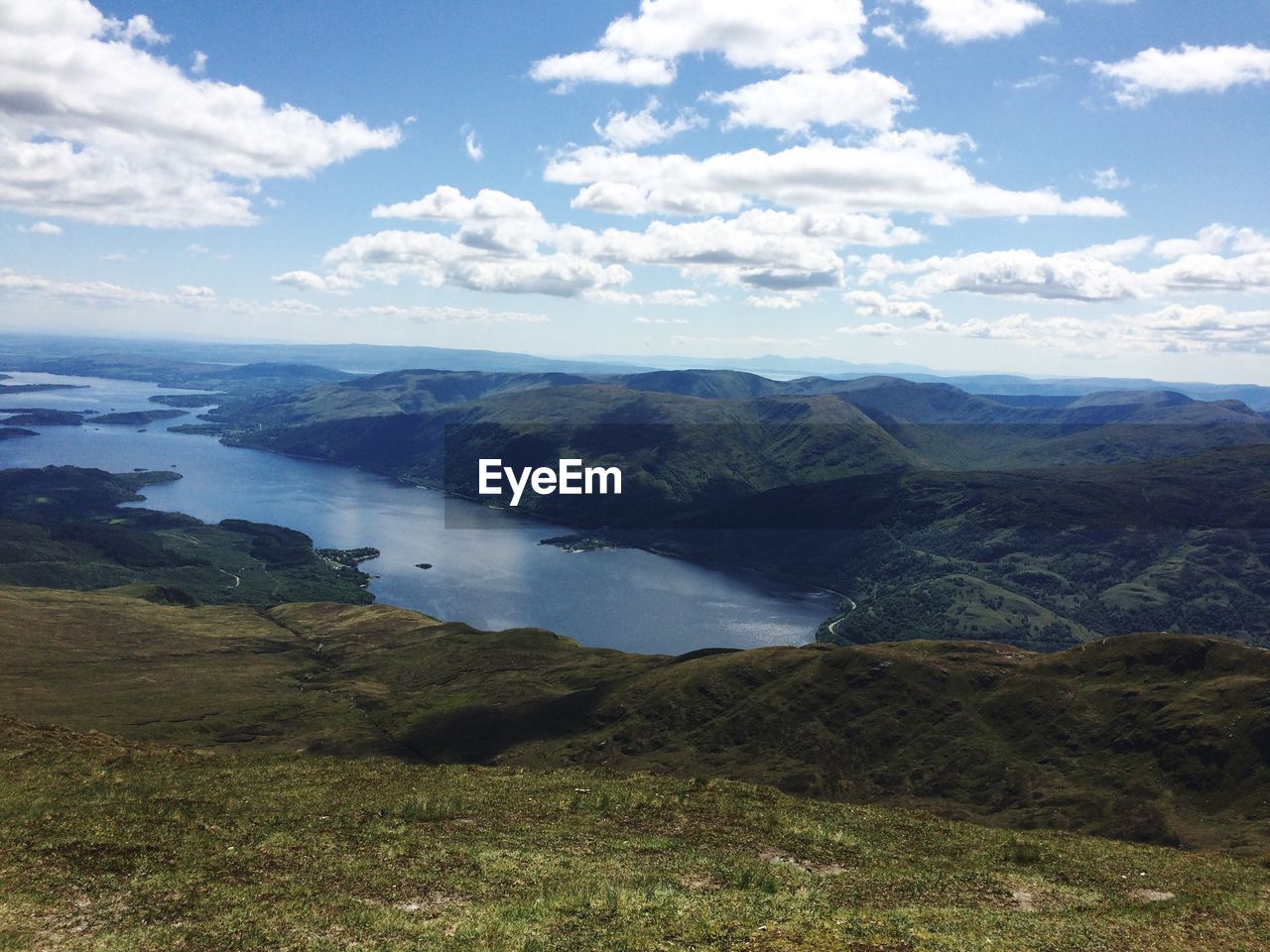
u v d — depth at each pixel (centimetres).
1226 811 11144
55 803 3822
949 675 16288
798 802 4856
